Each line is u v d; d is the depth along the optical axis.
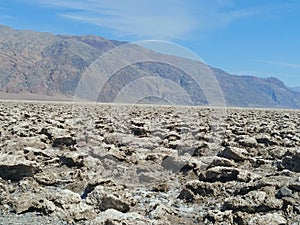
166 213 11.36
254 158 17.48
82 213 11.11
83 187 14.01
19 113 37.56
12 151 17.56
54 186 14.23
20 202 11.61
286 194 11.78
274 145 21.27
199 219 11.18
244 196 11.67
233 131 25.78
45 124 26.50
